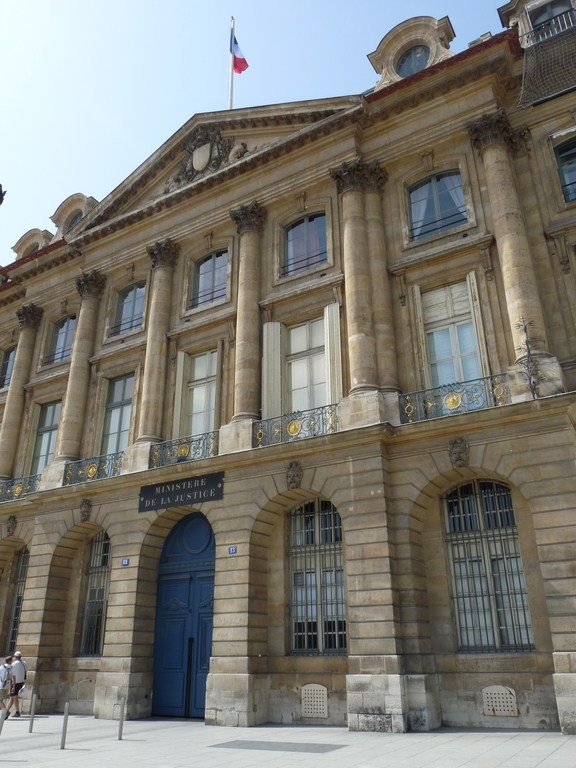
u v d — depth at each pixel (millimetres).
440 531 14852
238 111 22047
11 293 27672
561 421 13398
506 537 14250
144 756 10391
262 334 19188
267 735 12930
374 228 18062
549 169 16719
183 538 18547
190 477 17828
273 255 20016
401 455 15070
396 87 18484
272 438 17281
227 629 15672
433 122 18250
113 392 22594
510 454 13742
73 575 20484
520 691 12914
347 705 13656
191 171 23047
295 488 15859
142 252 23109
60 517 20312
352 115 18969
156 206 22672
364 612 13875
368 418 15516
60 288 25781
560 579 12383
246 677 14930
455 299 16766
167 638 17766
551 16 19094
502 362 15242
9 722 16203
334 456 15570
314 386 17984
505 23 20078
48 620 19578
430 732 12484
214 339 20234
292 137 19859
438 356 16500
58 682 19328
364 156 19250
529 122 17391
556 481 13055
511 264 15375
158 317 21234
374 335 16828
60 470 21125
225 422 18766
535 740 10852
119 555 18438
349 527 14750
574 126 16781
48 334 25859
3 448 24250
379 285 17312
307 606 16016
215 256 21859
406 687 13094
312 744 11328
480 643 13852
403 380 16469
